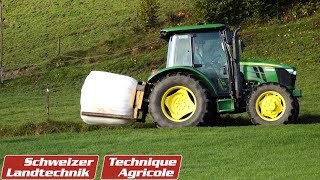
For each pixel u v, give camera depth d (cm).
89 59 11038
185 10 12569
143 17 12194
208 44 4881
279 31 10594
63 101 7750
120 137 4394
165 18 12319
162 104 4738
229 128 4559
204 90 4691
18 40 12988
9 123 5812
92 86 4816
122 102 4781
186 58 4888
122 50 11256
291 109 4644
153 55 10444
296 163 3447
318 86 7900
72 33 12812
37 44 12575
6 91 9312
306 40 10038
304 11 11138
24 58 11850
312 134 4188
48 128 5338
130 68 10050
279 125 4594
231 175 3244
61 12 14175
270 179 3130
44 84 9512
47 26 13538
